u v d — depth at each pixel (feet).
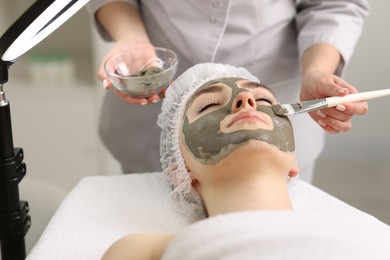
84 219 4.00
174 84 4.40
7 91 8.27
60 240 3.78
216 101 3.96
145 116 5.29
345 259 2.54
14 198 3.57
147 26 5.17
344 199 8.40
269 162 3.68
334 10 5.06
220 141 3.70
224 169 3.70
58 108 8.31
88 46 9.26
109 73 4.19
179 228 3.99
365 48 8.28
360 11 5.13
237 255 2.58
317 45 4.77
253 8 4.75
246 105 3.78
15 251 3.71
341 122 4.00
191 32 4.83
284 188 3.77
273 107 3.87
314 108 3.81
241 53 4.93
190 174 4.04
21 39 2.95
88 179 4.46
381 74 8.40
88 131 8.42
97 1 5.16
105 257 3.22
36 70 8.50
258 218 2.76
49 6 2.77
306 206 4.13
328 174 8.89
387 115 8.63
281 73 5.13
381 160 8.96
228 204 3.67
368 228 2.85
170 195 4.24
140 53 4.51
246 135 3.65
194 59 4.92
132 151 5.52
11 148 3.48
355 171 8.91
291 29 5.22
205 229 2.77
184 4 4.80
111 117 5.51
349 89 3.95
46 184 5.85
